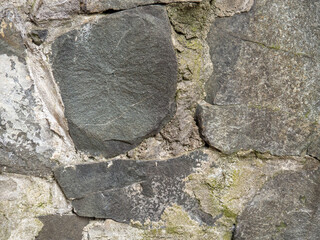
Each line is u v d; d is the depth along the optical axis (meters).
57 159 0.56
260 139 0.59
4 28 0.50
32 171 0.55
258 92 0.57
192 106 0.58
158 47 0.53
